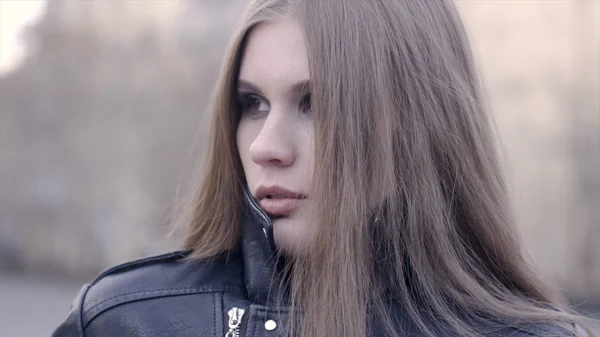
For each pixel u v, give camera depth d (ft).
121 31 29.55
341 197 3.18
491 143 3.79
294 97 3.28
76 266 29.48
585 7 20.68
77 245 29.48
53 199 30.07
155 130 28.45
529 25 21.11
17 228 30.60
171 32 28.50
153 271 3.69
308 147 3.25
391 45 3.38
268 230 3.23
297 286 3.24
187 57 28.27
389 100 3.33
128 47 29.30
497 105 21.18
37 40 30.99
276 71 3.26
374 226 3.35
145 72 28.94
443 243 3.39
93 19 30.07
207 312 3.39
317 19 3.26
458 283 3.36
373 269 3.31
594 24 20.67
